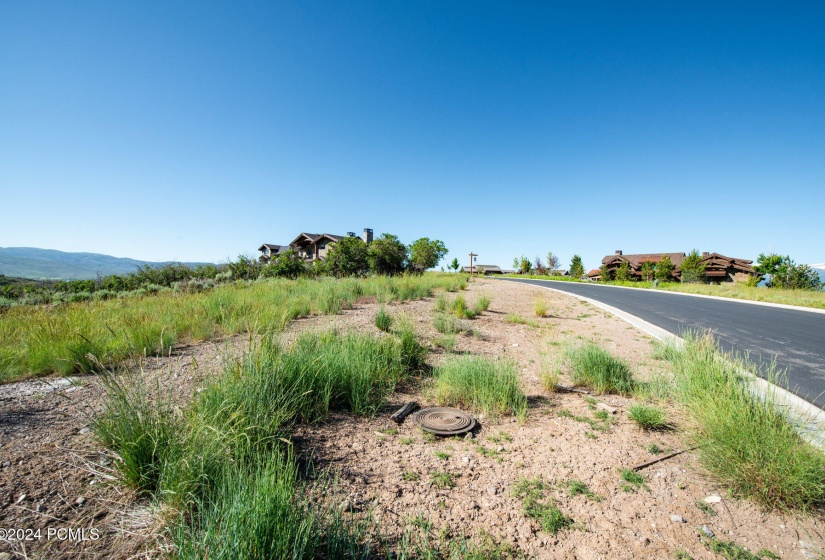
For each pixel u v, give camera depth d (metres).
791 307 15.38
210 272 20.89
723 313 13.09
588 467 3.04
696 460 3.17
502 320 10.64
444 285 19.48
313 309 10.09
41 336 5.69
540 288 24.55
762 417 3.17
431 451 3.27
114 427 2.73
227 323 7.57
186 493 2.22
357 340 5.56
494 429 3.79
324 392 3.99
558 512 2.45
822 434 3.15
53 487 2.42
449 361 5.48
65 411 3.57
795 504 2.55
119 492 2.40
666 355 6.55
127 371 3.53
